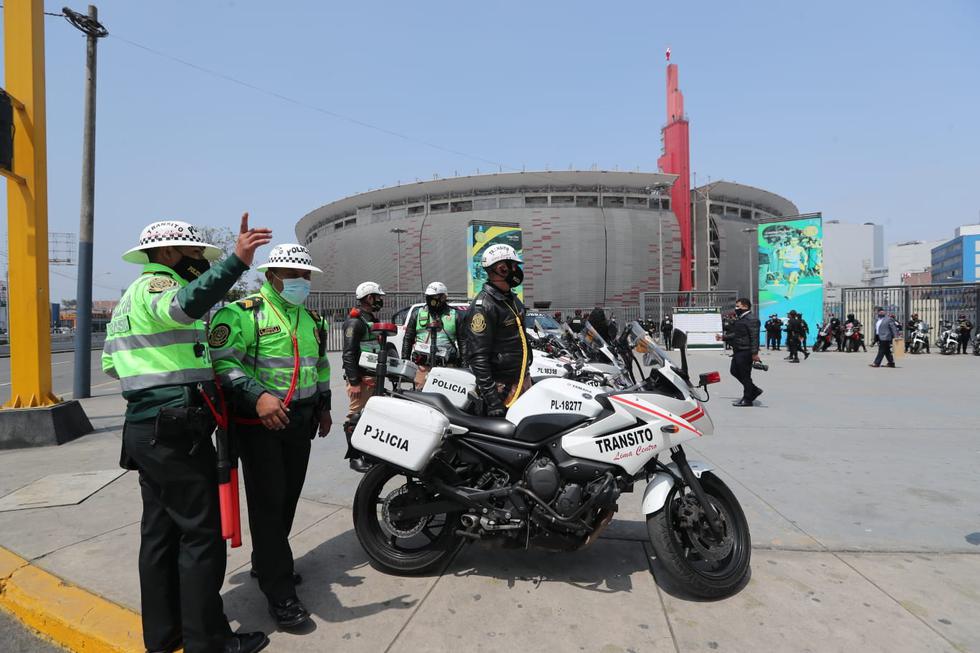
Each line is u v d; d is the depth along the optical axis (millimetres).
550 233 63812
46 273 7086
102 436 7215
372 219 73875
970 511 4316
